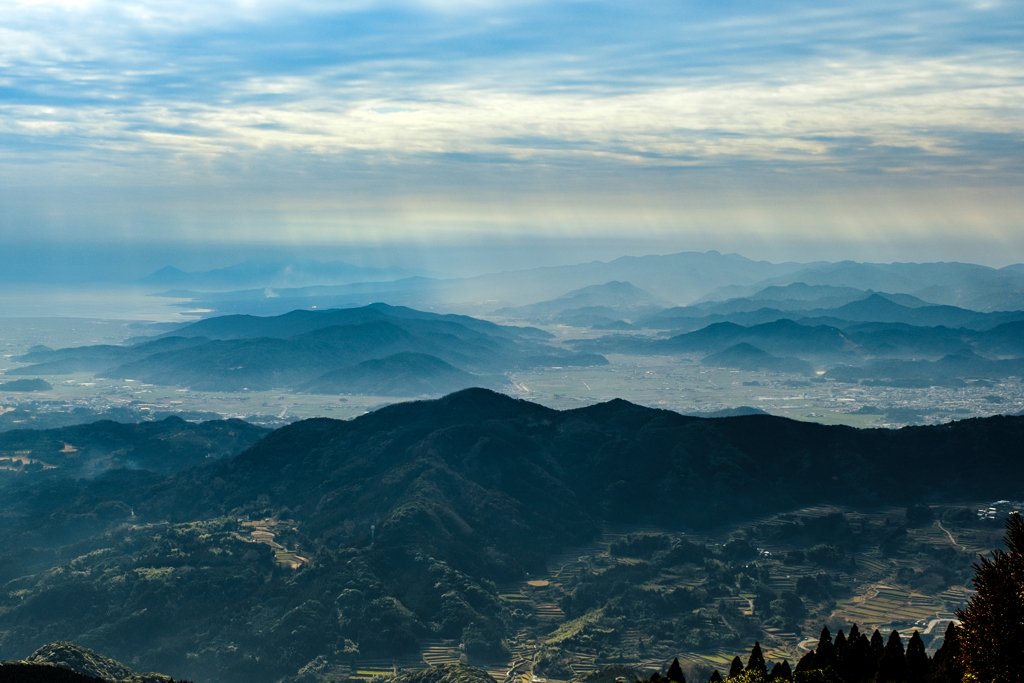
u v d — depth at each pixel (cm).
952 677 10675
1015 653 8325
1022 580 8388
